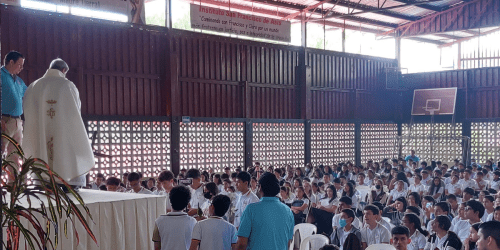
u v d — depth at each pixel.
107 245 4.43
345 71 21.81
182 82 16.09
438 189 11.24
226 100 17.39
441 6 23.16
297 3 19.72
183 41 16.11
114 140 14.48
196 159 16.52
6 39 12.38
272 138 18.88
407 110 23.89
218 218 4.62
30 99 4.62
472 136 22.09
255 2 18.55
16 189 2.82
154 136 15.38
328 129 21.03
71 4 13.33
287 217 4.32
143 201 4.79
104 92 14.24
